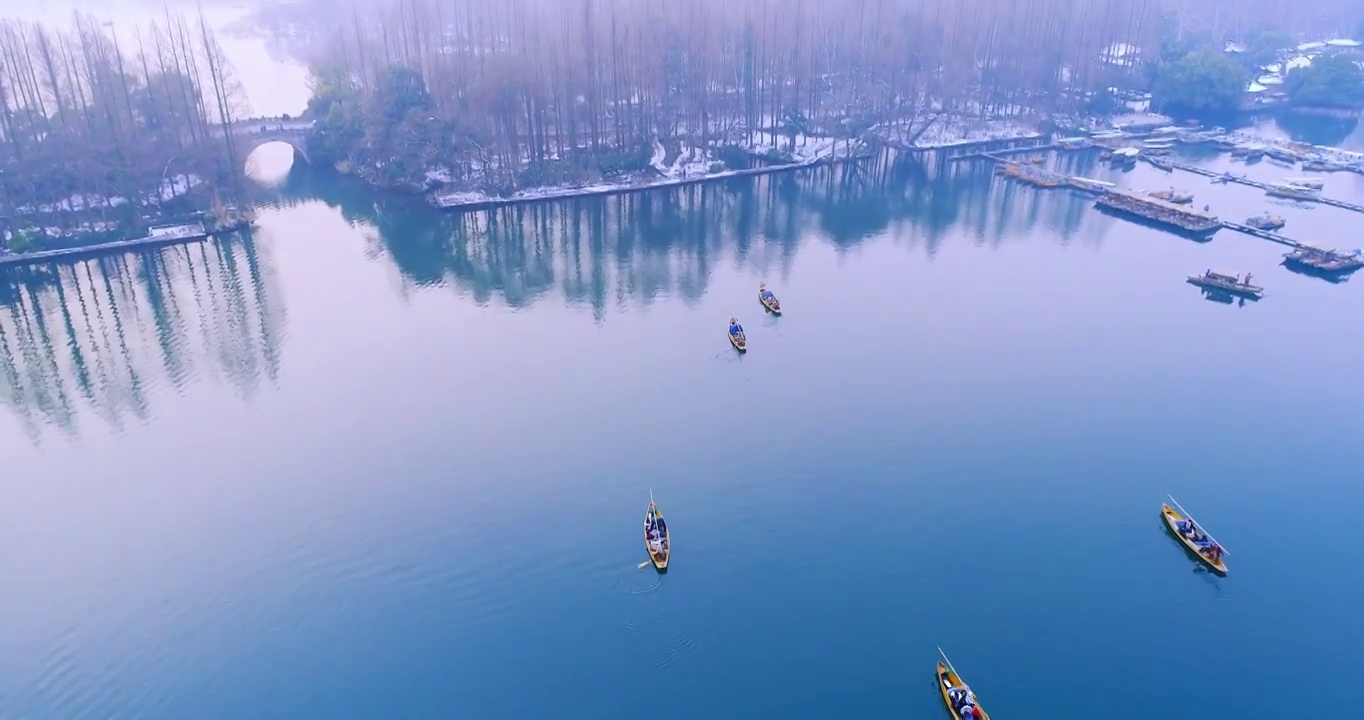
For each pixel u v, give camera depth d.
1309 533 92.44
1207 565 87.81
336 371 128.00
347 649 79.50
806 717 72.50
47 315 148.88
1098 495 98.56
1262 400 118.00
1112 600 84.19
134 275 166.50
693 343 136.50
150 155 191.00
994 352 132.38
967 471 102.75
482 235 191.75
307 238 188.75
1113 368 127.19
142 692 75.44
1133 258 175.12
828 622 81.75
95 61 199.75
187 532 93.25
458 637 80.62
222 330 142.62
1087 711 72.50
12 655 78.50
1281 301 152.00
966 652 78.31
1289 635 80.12
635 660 78.31
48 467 105.00
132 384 124.75
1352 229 188.75
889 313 147.50
